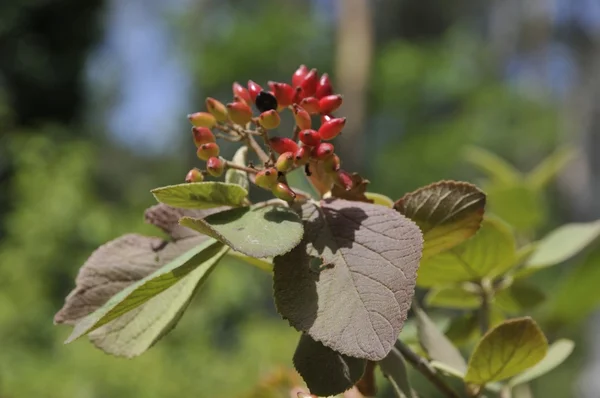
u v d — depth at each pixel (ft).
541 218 7.00
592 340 25.59
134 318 3.79
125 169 80.79
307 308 3.14
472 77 52.06
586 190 43.14
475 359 3.80
